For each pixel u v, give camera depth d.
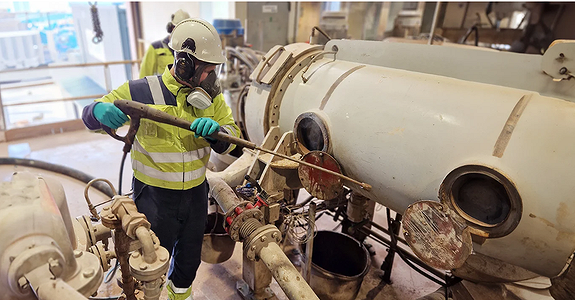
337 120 1.42
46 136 3.73
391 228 1.70
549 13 4.00
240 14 4.48
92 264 0.88
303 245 1.74
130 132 1.09
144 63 2.78
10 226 0.79
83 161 3.18
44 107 4.51
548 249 1.02
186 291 1.48
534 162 0.99
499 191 1.06
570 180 0.94
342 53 1.74
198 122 1.11
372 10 5.41
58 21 4.32
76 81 4.94
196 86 1.15
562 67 1.05
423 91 1.26
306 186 1.48
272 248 1.18
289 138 1.63
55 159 3.19
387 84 1.36
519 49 4.28
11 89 4.29
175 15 2.70
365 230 1.90
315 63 1.71
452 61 1.34
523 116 1.05
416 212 1.16
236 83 3.10
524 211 1.00
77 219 1.22
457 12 4.56
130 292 1.23
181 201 1.29
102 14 4.99
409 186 1.23
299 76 1.68
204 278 1.90
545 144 0.99
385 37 5.69
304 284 1.07
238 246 2.20
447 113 1.16
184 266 1.42
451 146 1.12
